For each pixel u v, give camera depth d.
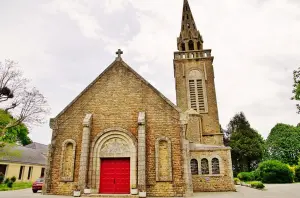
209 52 31.61
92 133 15.58
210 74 30.47
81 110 16.22
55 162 15.28
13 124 24.58
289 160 40.47
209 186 19.50
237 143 46.34
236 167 48.38
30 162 36.50
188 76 30.70
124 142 15.23
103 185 14.68
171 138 14.89
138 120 14.78
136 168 14.45
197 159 20.44
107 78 16.86
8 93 24.27
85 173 14.27
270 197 13.85
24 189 24.52
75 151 15.27
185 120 15.09
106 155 15.05
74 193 13.73
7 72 24.48
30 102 25.28
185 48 33.53
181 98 29.75
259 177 30.53
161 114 15.44
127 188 14.51
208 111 28.58
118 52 17.50
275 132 44.72
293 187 20.70
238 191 18.72
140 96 16.08
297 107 11.43
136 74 16.67
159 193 13.85
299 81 11.17
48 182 14.82
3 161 31.08
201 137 26.06
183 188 13.84
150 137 15.02
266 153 44.69
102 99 16.34
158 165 14.37
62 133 15.85
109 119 15.78
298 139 41.34
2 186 25.77
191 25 34.84
